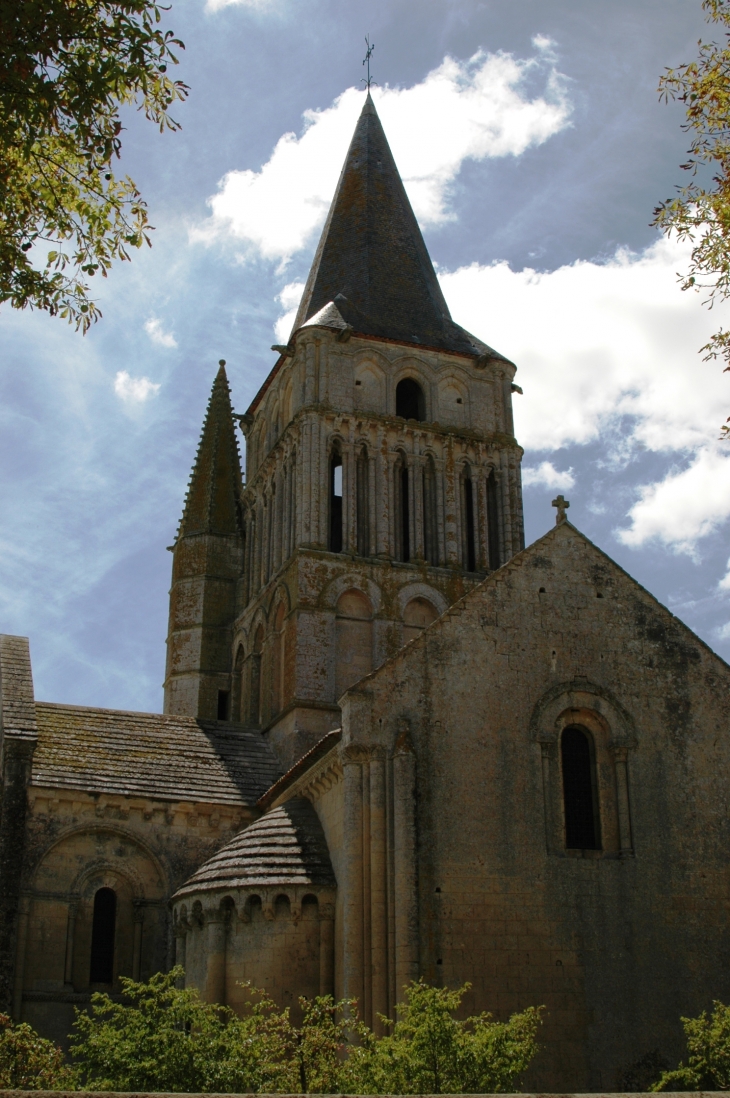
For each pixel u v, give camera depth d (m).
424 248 60.44
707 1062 25.27
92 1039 22.64
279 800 39.62
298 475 49.84
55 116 19.44
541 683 34.53
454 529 50.78
